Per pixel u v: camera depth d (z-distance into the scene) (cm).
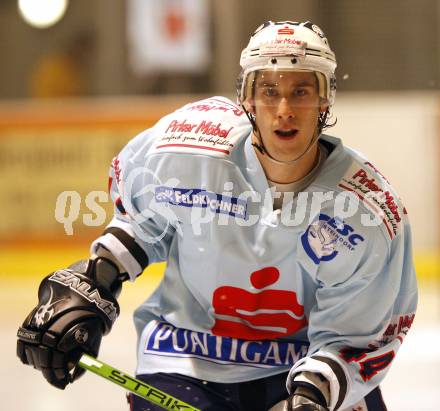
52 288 716
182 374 734
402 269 713
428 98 2266
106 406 1202
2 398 1249
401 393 1284
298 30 662
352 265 680
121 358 1445
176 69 2634
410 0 2666
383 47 2686
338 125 2266
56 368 698
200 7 2605
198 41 2614
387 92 2700
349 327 697
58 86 2748
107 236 752
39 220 2342
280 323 730
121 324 1712
